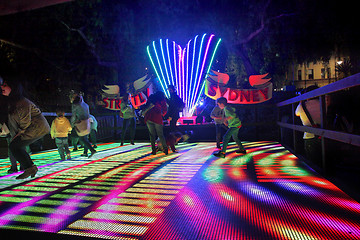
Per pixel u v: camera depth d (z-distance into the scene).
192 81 11.81
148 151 7.89
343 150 5.13
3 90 4.51
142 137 12.89
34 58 14.51
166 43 11.99
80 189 3.85
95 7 14.68
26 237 2.30
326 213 2.64
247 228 2.35
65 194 3.61
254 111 11.07
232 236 2.20
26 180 4.49
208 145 9.02
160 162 5.90
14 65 13.80
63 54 15.08
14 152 4.24
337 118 4.84
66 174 4.89
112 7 15.59
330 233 2.21
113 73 17.06
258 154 6.63
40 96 14.25
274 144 8.66
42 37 14.05
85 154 6.96
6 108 4.54
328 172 4.11
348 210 2.71
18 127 4.20
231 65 19.03
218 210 2.82
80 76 16.12
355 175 4.18
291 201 3.03
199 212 2.78
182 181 4.15
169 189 3.71
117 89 11.82
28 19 13.20
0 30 13.31
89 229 2.43
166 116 7.60
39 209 3.02
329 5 14.71
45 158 6.98
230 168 5.02
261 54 19.23
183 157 6.51
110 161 6.23
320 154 4.99
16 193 3.71
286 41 17.58
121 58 17.31
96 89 16.28
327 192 3.35
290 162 5.48
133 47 17.30
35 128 4.32
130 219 2.64
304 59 18.69
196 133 11.54
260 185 3.76
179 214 2.74
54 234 2.34
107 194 3.56
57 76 15.27
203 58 11.63
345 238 2.12
